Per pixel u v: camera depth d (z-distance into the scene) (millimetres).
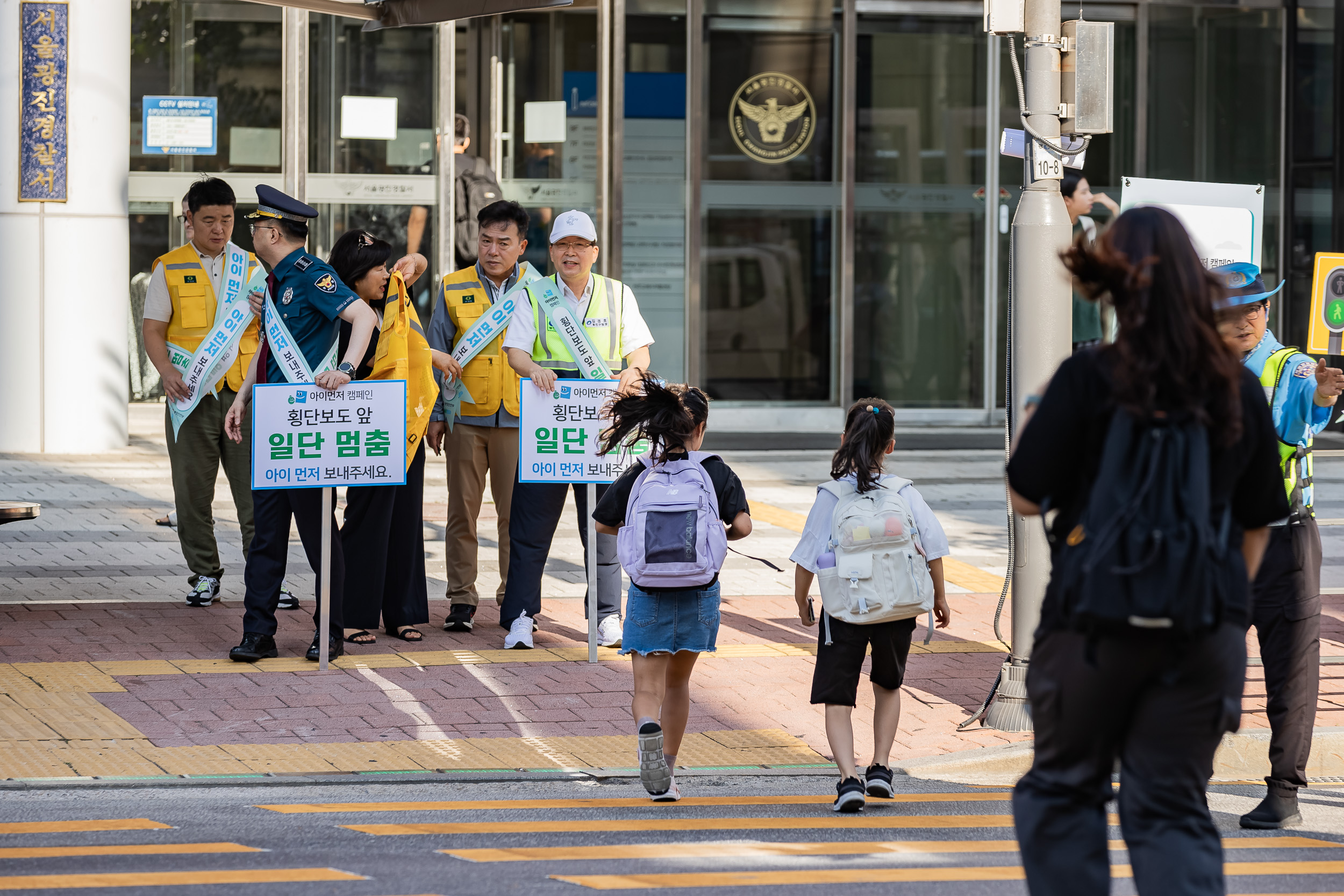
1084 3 50125
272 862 13555
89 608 25281
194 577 25984
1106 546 9305
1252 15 51125
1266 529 10430
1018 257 20266
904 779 18844
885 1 49531
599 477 22922
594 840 14875
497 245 24141
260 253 22266
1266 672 16812
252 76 47406
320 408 21656
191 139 47188
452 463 24516
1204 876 9516
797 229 49281
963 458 46062
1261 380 16344
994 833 15617
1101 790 10016
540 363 23500
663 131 48094
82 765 17891
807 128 49031
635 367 23578
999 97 50625
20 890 12352
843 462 17531
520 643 23625
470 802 16906
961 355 51250
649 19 47781
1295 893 13297
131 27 45812
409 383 22469
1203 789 9867
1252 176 51531
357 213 47750
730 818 16312
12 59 39906
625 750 19266
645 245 48375
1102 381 9648
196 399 24750
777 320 49406
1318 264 20438
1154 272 9594
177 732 19250
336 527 22656
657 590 16828
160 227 47469
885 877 13297
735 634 25328
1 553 29547
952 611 27453
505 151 47812
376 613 23703
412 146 47875
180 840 14625
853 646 17203
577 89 47688
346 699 20859
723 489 17328
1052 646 9773
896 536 17062
